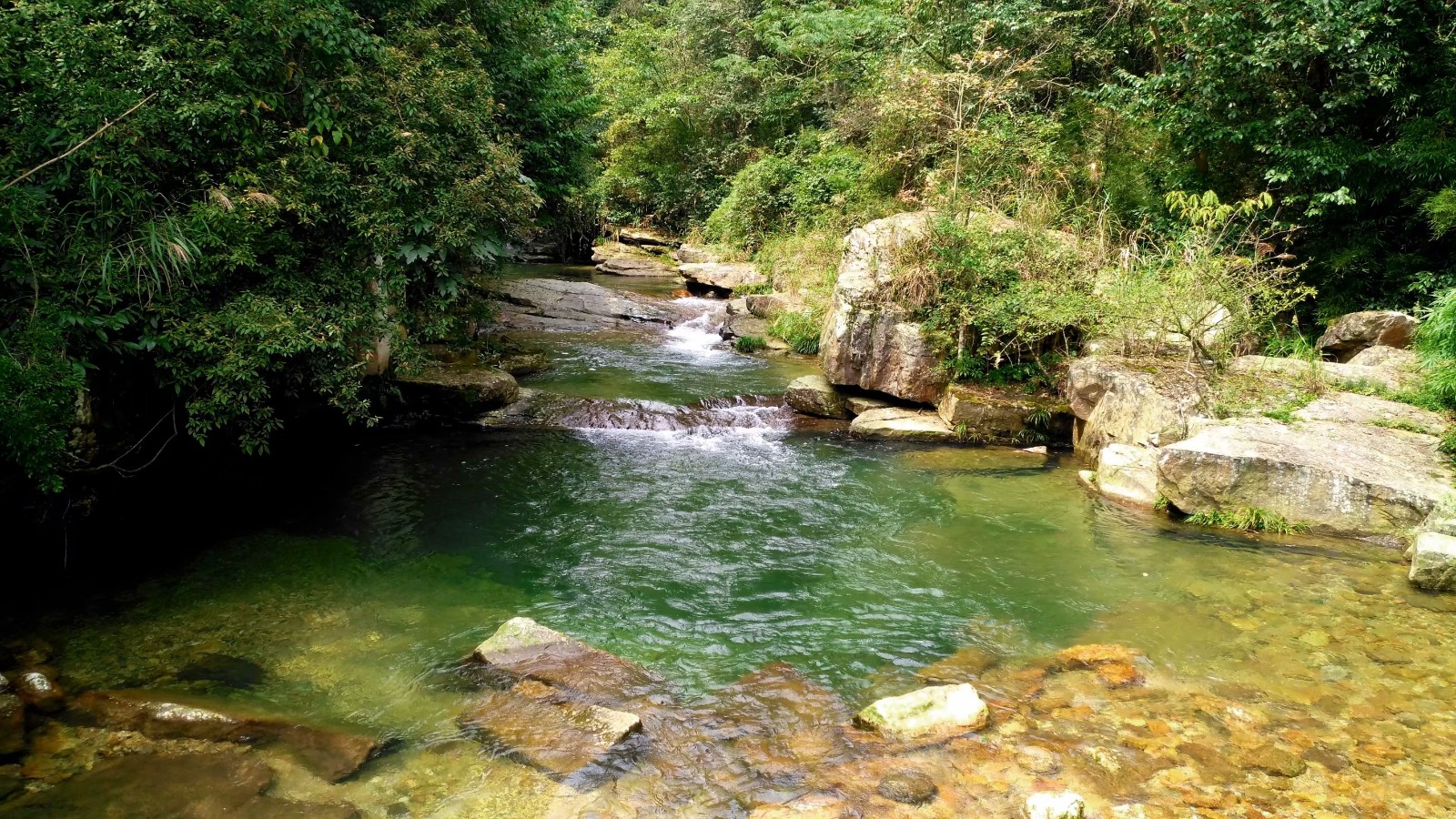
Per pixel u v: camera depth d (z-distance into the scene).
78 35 4.95
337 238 6.67
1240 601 5.05
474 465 8.01
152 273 5.02
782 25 25.08
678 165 28.41
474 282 11.54
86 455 5.31
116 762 3.35
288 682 4.09
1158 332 8.48
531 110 12.32
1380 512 5.85
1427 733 3.60
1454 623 4.67
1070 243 10.32
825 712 3.93
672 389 10.85
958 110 12.74
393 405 9.05
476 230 7.92
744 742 3.65
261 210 5.66
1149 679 4.16
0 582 5.13
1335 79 9.98
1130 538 6.23
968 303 9.81
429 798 3.21
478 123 7.93
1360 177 9.59
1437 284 9.08
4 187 4.34
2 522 5.14
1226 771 3.36
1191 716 3.79
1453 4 9.21
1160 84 10.91
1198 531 6.29
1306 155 9.51
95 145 4.86
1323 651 4.39
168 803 3.09
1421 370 7.60
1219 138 10.52
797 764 3.47
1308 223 10.34
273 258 6.17
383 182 6.80
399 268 6.97
